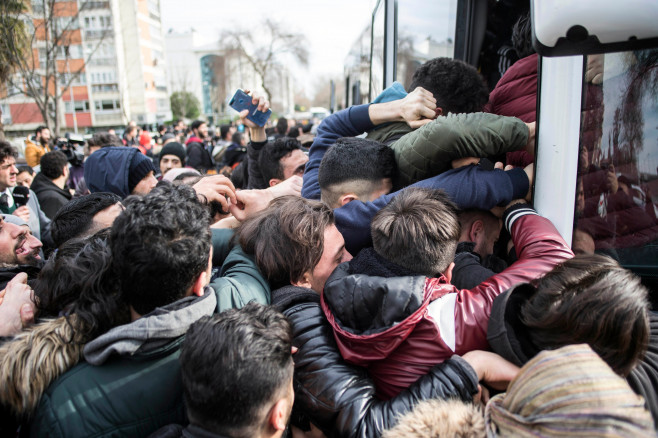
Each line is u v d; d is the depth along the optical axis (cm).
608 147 147
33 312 138
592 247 152
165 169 562
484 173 158
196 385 100
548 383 86
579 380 84
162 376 118
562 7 101
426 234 129
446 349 121
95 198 202
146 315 115
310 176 227
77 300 123
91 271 126
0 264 204
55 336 118
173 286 117
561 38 106
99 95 4653
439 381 113
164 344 117
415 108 197
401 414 111
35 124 2906
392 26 418
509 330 114
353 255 176
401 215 134
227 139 1138
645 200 153
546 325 105
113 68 4541
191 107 5791
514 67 201
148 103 5297
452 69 205
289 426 136
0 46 1084
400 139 186
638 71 145
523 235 147
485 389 121
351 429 114
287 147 317
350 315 126
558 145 147
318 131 238
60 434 109
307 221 149
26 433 117
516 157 204
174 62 8062
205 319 108
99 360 113
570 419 80
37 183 492
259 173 337
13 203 396
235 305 136
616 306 98
